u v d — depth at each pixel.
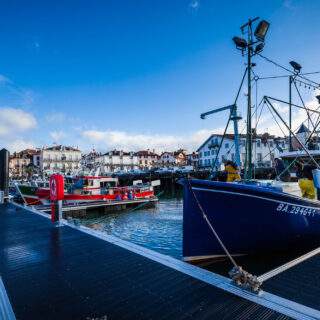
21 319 3.07
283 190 7.24
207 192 6.03
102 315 3.12
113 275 4.22
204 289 3.62
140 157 94.38
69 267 4.64
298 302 3.34
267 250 6.68
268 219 6.26
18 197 23.39
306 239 6.89
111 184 25.59
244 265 6.44
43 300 3.50
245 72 7.04
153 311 3.15
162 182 47.59
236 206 6.08
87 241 6.31
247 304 3.19
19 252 5.61
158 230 15.34
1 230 7.89
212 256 6.37
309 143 10.88
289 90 10.70
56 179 8.55
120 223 17.75
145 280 3.98
